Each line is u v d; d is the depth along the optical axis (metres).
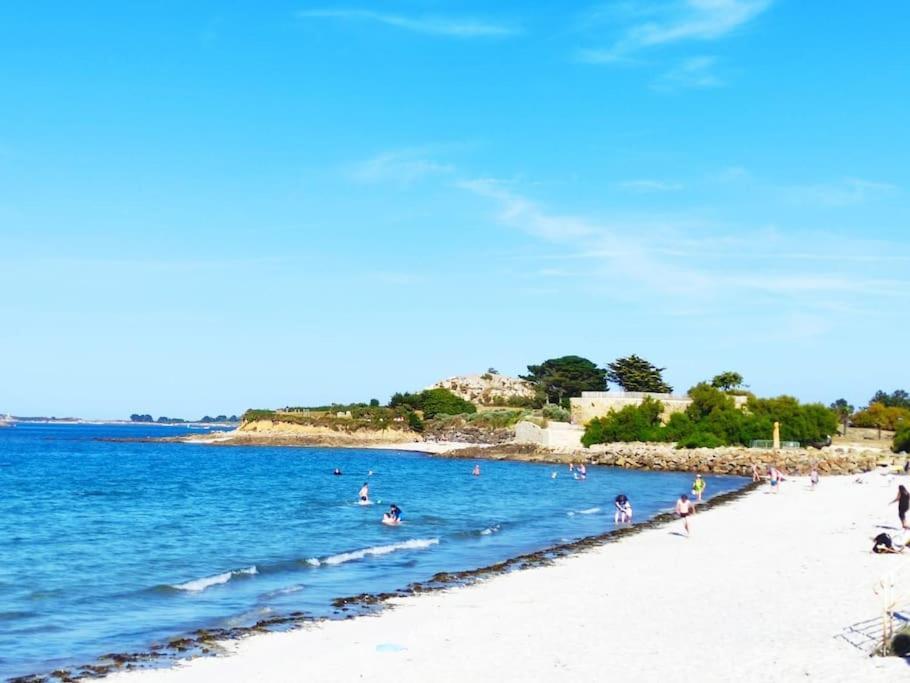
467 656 19.28
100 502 66.00
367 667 18.64
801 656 17.78
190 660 19.98
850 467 100.31
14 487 80.81
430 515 56.38
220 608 26.78
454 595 27.73
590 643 20.02
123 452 164.75
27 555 38.28
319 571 33.81
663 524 48.22
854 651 18.11
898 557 31.78
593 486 85.75
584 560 34.84
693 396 133.12
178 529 48.31
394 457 156.50
